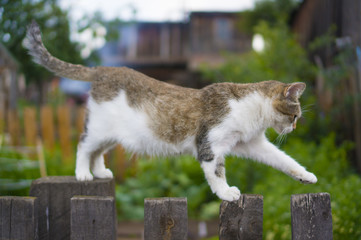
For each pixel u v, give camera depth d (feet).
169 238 5.59
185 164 17.65
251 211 5.83
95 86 8.46
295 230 5.62
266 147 8.80
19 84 32.86
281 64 21.31
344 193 10.44
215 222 15.31
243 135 8.31
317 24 26.58
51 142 20.04
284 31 22.89
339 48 20.26
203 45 48.34
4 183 13.62
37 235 6.12
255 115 8.30
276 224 9.93
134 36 52.37
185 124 8.09
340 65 18.57
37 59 8.66
